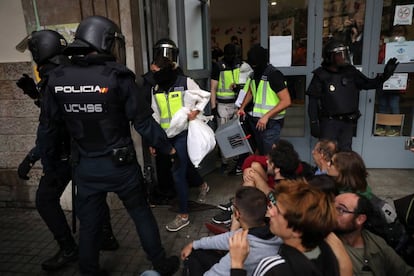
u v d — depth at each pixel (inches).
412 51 137.8
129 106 68.7
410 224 62.8
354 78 115.4
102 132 67.9
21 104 119.3
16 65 116.4
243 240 50.0
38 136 71.1
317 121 118.9
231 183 145.5
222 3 316.2
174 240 100.7
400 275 58.9
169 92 102.5
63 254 88.8
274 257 44.2
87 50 67.8
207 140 104.0
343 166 69.2
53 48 75.4
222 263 54.1
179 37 125.8
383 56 140.6
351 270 45.7
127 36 111.7
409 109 144.3
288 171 78.2
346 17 139.2
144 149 120.9
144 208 77.2
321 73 116.2
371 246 58.8
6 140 123.3
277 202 44.9
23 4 111.4
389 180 137.5
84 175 70.6
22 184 125.7
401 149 146.9
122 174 70.9
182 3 124.6
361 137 149.3
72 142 72.0
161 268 78.9
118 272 86.8
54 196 84.6
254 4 323.0
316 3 139.1
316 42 142.8
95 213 73.2
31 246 101.0
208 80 152.6
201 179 123.1
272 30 146.0
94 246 74.0
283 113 119.3
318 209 42.4
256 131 122.6
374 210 64.9
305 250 43.9
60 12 110.5
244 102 128.9
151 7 122.0
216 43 433.1
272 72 115.4
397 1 134.0
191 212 118.0
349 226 56.9
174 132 101.7
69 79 65.1
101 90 64.5
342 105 114.1
